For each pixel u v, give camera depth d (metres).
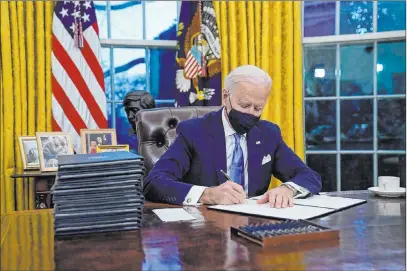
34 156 2.51
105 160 0.93
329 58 3.34
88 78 2.79
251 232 0.84
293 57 3.00
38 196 2.31
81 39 2.75
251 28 2.95
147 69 3.25
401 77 3.19
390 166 3.24
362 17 3.25
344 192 1.48
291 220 0.94
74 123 2.76
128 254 0.76
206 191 1.27
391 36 3.16
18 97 2.66
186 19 2.92
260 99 1.50
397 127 3.21
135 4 3.22
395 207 1.20
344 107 3.32
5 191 2.65
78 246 0.81
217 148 1.54
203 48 2.89
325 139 3.37
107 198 0.92
